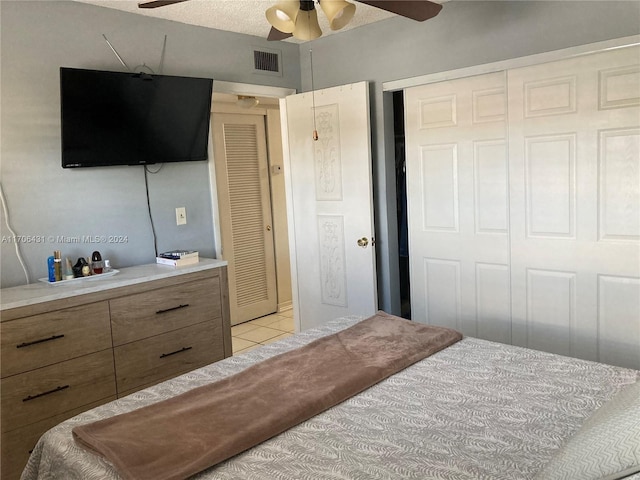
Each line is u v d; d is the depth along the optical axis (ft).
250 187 16.33
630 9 8.69
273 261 17.29
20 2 8.72
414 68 11.51
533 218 10.22
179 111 10.54
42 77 9.02
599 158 9.30
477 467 4.41
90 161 9.43
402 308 13.50
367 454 4.72
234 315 16.16
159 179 10.80
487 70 10.43
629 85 8.87
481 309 11.28
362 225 12.23
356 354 6.91
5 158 8.67
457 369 6.50
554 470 3.81
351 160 12.22
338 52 12.80
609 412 4.06
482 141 10.84
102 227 9.93
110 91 9.39
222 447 4.74
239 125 15.81
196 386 6.41
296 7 6.02
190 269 9.86
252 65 12.39
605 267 9.45
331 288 13.14
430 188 11.78
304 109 12.93
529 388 5.86
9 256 8.73
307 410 5.44
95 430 5.18
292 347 7.59
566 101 9.56
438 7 6.33
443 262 11.79
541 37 9.68
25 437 7.77
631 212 9.09
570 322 9.98
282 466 4.59
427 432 5.05
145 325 9.21
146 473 4.40
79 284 8.63
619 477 3.39
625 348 9.39
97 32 9.70
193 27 11.18
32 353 7.79
